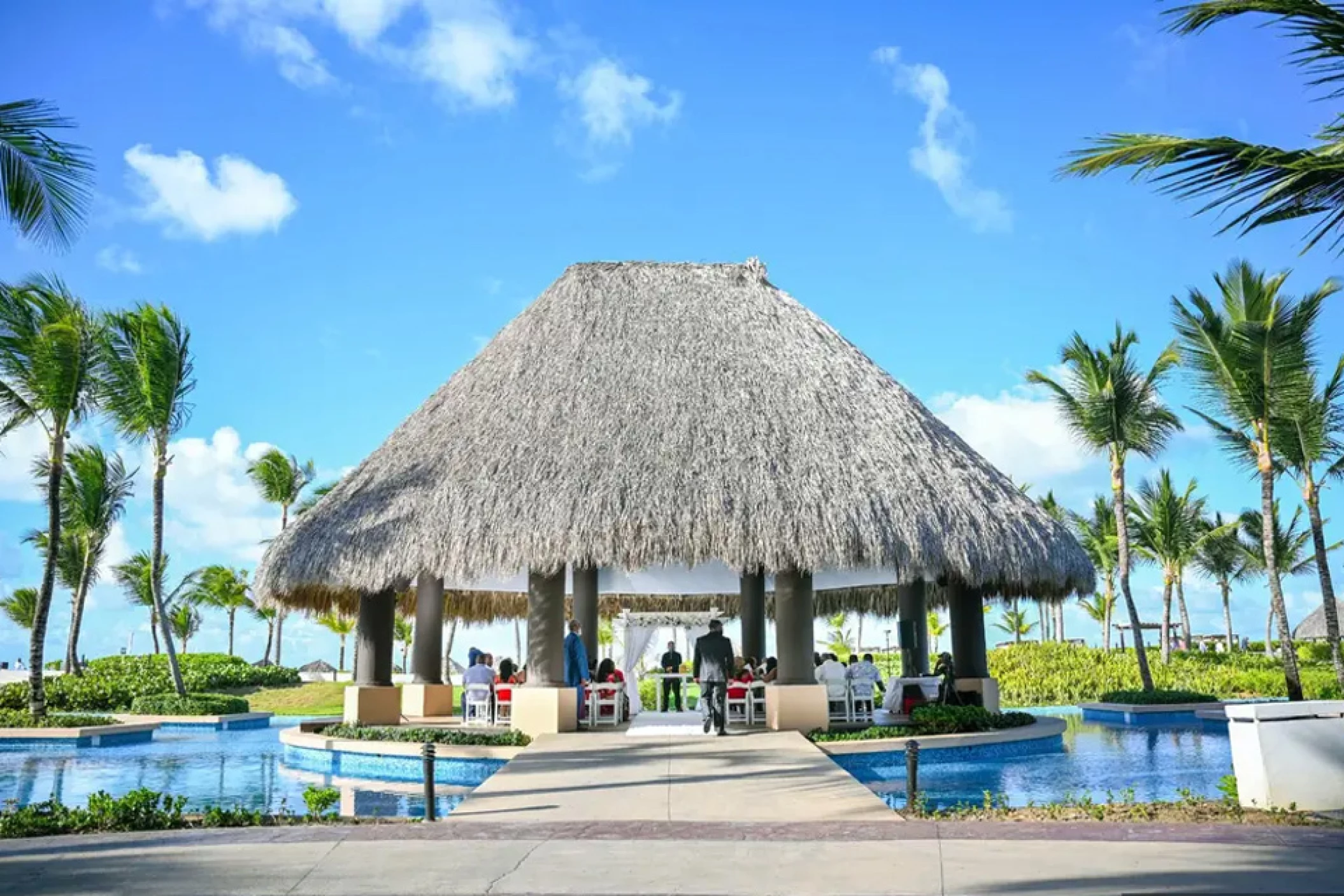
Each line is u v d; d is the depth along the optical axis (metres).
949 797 11.26
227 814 8.84
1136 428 24.94
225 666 32.78
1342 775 8.84
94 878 6.48
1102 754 15.48
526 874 6.52
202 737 20.53
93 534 29.67
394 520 15.63
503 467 15.77
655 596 25.56
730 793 9.71
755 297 19.45
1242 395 21.14
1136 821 8.28
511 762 11.76
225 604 47.78
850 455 15.76
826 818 8.52
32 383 20.31
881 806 9.06
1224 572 47.16
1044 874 6.33
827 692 15.82
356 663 17.16
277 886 6.25
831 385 17.33
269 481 43.16
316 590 17.97
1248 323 20.34
